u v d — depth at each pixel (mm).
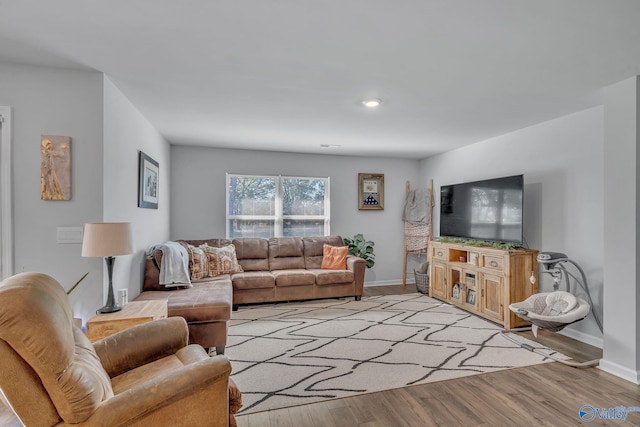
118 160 2754
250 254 4918
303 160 5590
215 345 2947
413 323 3734
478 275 3988
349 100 3033
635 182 2451
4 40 1987
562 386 2373
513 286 3557
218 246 4746
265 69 2387
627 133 2508
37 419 1107
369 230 5922
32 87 2326
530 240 3869
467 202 4527
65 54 2166
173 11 1694
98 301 2426
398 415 2035
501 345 3111
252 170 5344
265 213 5426
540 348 3043
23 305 1062
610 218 2609
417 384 2402
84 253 2160
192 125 3867
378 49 2094
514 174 4109
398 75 2486
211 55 2180
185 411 1348
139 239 3365
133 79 2555
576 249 3355
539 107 3203
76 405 1129
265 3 1629
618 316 2545
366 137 4465
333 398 2223
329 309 4312
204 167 5117
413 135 4344
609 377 2504
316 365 2695
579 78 2520
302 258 5121
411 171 6160
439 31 1879
